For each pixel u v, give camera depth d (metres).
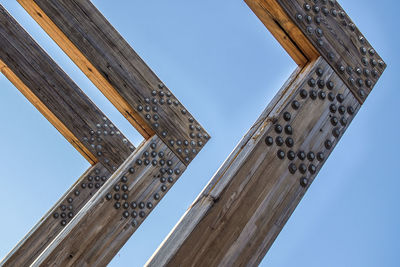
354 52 2.93
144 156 5.42
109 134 6.59
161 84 5.64
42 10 4.64
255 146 2.46
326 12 2.84
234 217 2.33
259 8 2.76
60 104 6.09
